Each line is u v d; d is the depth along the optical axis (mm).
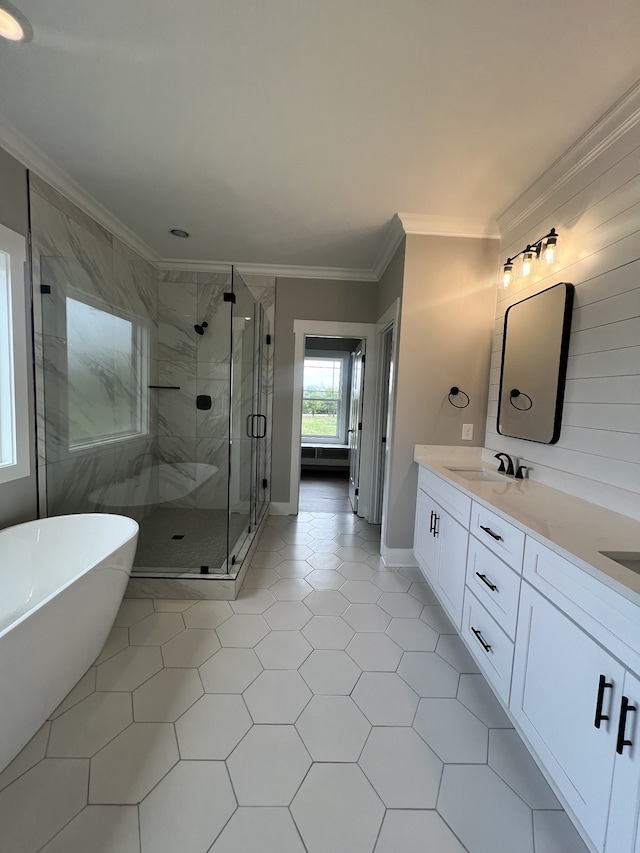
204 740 1373
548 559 1234
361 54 1347
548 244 1948
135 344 3348
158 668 1720
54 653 1398
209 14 1229
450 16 1201
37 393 2174
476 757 1349
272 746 1360
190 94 1572
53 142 1911
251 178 2182
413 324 2645
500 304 2570
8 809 1128
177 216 2688
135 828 1088
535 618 1298
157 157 2016
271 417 3900
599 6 1146
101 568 1596
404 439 2732
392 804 1181
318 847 1060
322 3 1178
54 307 2307
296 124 1729
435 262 2605
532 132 1708
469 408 2705
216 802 1167
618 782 926
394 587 2521
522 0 1142
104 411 2912
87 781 1216
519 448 2285
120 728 1409
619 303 1583
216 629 2018
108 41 1333
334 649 1891
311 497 4797
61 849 1031
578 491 1746
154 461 3730
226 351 3695
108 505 2988
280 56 1372
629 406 1520
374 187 2217
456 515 2021
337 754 1340
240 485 3062
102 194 2406
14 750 1265
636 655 890
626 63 1334
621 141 1580
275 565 2812
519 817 1155
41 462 2213
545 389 2008
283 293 3768
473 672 1767
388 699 1593
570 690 1113
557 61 1340
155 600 2287
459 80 1439
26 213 2051
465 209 2412
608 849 950
